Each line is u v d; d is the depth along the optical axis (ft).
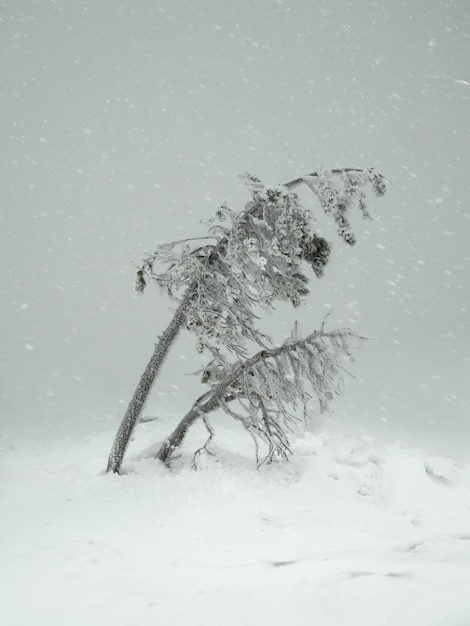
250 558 33.22
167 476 47.39
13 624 25.09
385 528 39.52
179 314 49.44
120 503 42.39
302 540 35.81
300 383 48.70
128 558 32.73
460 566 30.30
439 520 41.96
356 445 52.44
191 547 35.12
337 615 25.21
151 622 25.07
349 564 31.27
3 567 30.91
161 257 48.26
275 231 45.52
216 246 48.67
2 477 49.55
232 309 48.62
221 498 43.47
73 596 27.40
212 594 27.53
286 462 50.98
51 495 43.96
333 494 45.96
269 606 26.25
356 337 47.67
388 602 25.72
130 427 48.98
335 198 45.37
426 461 51.06
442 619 23.44
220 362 49.73
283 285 47.44
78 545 34.22
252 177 46.52
